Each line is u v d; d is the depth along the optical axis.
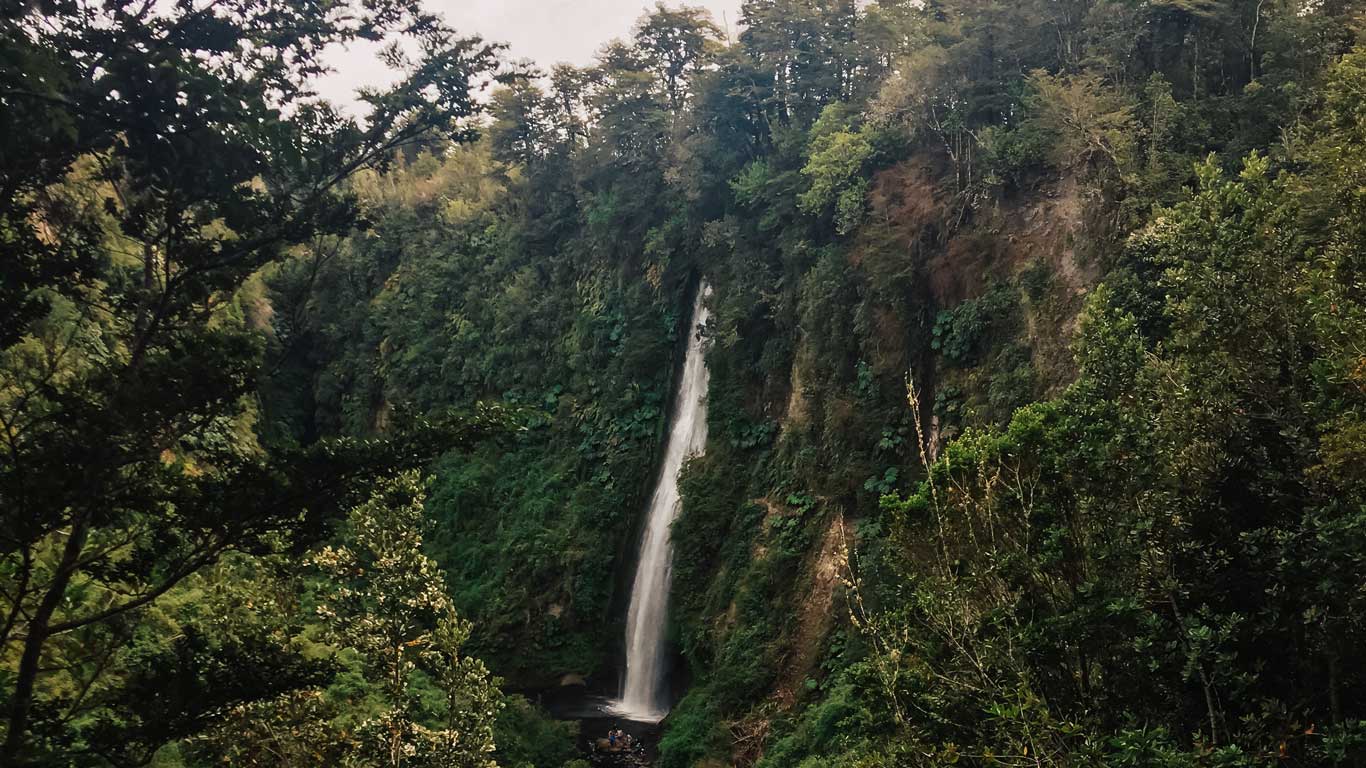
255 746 11.27
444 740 11.91
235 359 8.66
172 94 7.86
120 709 9.32
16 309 8.17
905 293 25.09
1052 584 8.66
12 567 10.58
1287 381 8.98
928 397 24.42
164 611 13.34
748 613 25.73
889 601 19.23
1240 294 9.08
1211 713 7.58
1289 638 8.51
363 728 11.89
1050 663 8.47
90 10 8.05
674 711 25.67
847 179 27.42
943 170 26.30
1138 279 18.88
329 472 8.83
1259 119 20.64
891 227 25.70
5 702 8.89
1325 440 7.71
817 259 28.59
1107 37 23.53
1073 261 21.66
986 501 8.94
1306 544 7.97
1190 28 23.38
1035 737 7.19
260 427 26.06
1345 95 10.88
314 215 9.49
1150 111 21.47
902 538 9.80
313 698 11.78
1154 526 8.52
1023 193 23.73
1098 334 10.60
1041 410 10.20
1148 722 8.12
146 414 7.95
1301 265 9.56
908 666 8.78
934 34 28.77
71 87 7.36
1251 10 22.48
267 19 9.02
